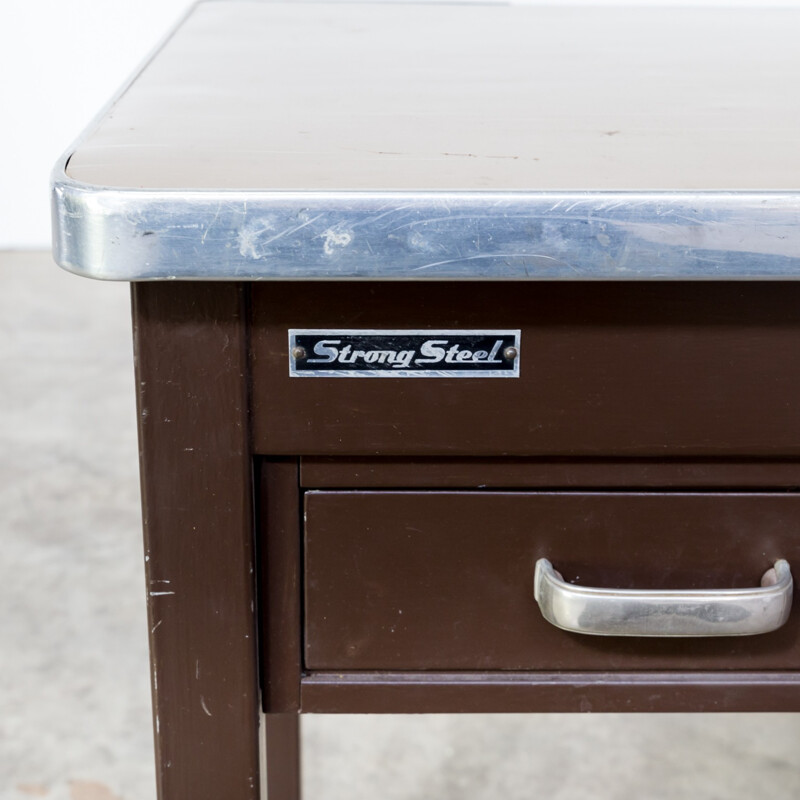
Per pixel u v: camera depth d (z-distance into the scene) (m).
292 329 0.54
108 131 0.60
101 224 0.49
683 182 0.51
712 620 0.58
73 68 3.04
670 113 0.68
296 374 0.55
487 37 1.04
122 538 2.01
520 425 0.56
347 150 0.57
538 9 1.26
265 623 0.61
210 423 0.56
